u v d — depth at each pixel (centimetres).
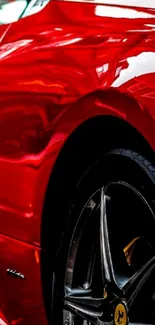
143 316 152
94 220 160
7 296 176
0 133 172
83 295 161
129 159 151
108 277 156
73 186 161
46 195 162
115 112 147
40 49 167
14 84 170
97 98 150
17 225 169
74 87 156
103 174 157
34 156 164
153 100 140
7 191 171
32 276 168
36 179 164
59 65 161
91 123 155
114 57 151
